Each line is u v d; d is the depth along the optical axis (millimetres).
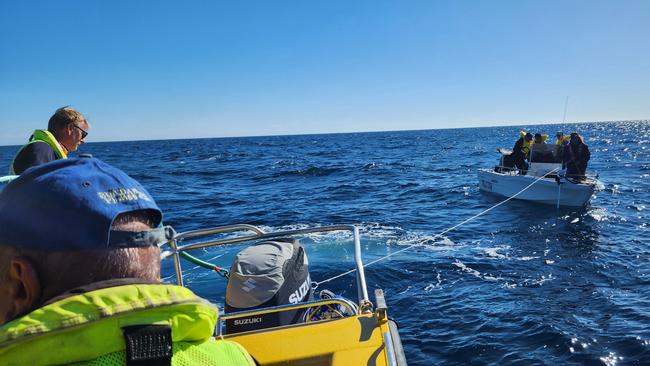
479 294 7605
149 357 933
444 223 13297
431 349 5984
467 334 6293
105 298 937
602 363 5512
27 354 894
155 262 1089
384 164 36906
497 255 9750
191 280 7551
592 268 8844
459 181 23578
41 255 970
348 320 2365
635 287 7801
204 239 10336
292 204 18062
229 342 1264
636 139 71312
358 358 2078
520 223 13000
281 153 62188
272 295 2617
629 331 6176
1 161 43312
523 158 16406
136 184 1132
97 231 980
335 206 17109
